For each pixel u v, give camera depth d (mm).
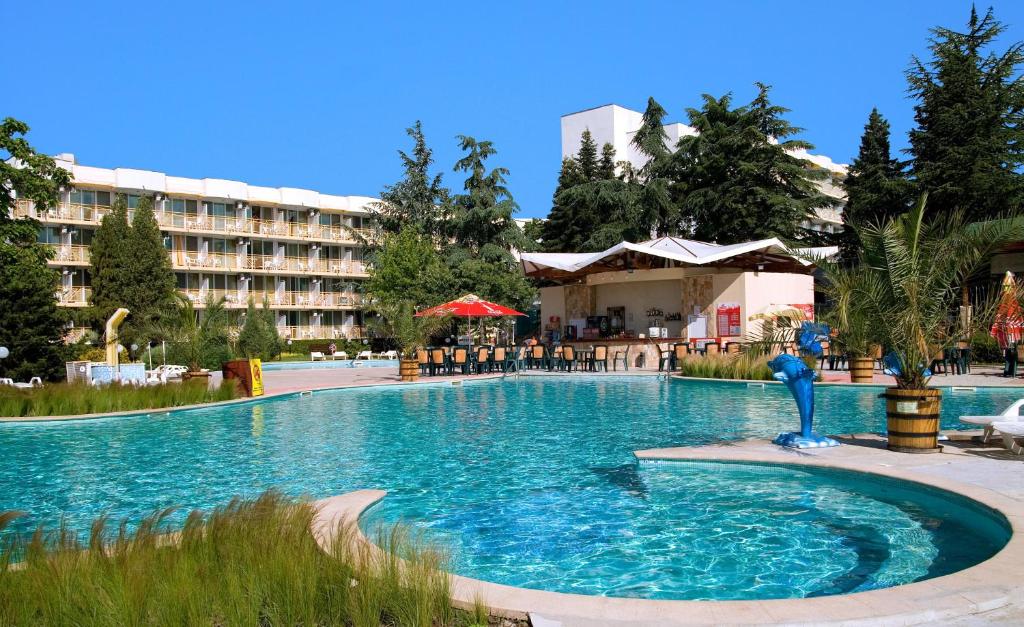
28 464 10266
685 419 13953
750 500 7613
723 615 4055
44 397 15555
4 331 22781
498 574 5527
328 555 4660
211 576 4340
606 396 18812
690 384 21531
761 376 20609
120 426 14133
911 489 7359
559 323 34156
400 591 4191
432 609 4102
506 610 4195
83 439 12531
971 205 37125
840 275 10070
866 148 46281
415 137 53500
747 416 14203
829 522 6781
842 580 5297
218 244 54656
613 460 9938
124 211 43281
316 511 5980
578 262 30406
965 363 21141
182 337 22438
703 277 29156
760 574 5449
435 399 19000
